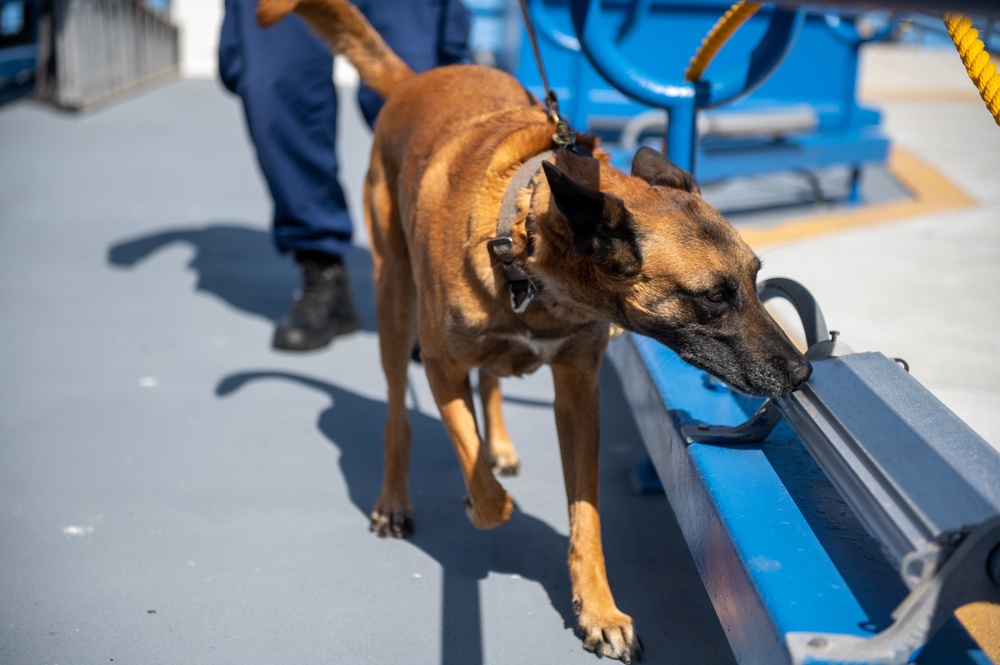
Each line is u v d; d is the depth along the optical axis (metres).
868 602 1.68
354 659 2.30
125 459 3.24
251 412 3.63
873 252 5.39
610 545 2.80
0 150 7.37
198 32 11.48
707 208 2.32
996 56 3.67
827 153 6.23
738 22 2.74
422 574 2.67
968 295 4.67
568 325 2.44
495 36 10.70
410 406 3.72
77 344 4.16
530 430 3.56
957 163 7.67
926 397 1.86
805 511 1.97
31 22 9.12
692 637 2.38
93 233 5.64
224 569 2.66
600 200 2.17
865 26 6.56
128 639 2.35
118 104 9.25
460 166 2.57
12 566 2.63
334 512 2.98
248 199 6.46
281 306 4.71
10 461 3.19
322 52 3.95
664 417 2.52
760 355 2.19
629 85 2.96
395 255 3.05
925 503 1.55
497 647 2.35
